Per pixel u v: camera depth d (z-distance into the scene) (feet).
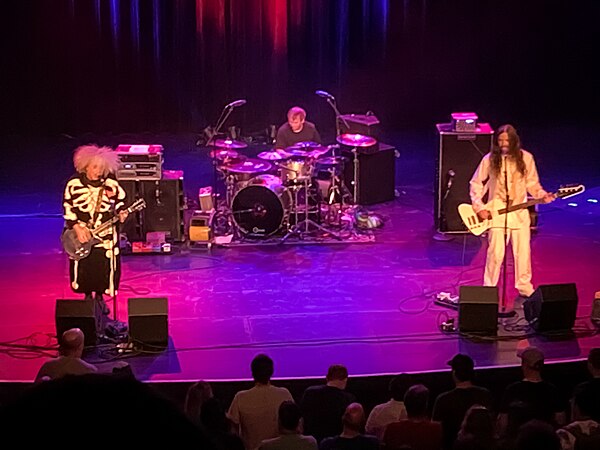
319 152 32.99
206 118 46.52
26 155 43.42
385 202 37.76
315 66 46.65
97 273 25.82
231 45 45.70
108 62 45.50
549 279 30.04
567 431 16.03
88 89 45.78
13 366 24.02
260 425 18.83
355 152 35.24
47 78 45.52
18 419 2.15
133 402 2.21
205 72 45.93
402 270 30.76
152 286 29.53
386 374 23.44
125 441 2.14
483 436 15.23
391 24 46.93
